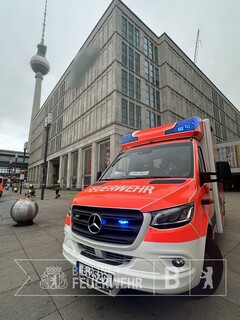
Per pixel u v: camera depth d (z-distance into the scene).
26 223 7.16
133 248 1.92
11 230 6.30
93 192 2.76
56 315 2.28
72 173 37.94
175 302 2.48
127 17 32.28
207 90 51.22
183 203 2.11
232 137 61.84
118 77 28.48
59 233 5.87
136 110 30.59
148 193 2.26
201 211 2.35
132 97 30.19
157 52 38.19
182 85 40.81
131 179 3.14
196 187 2.48
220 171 2.72
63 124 44.16
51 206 12.51
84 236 2.37
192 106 43.09
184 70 42.69
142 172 3.35
